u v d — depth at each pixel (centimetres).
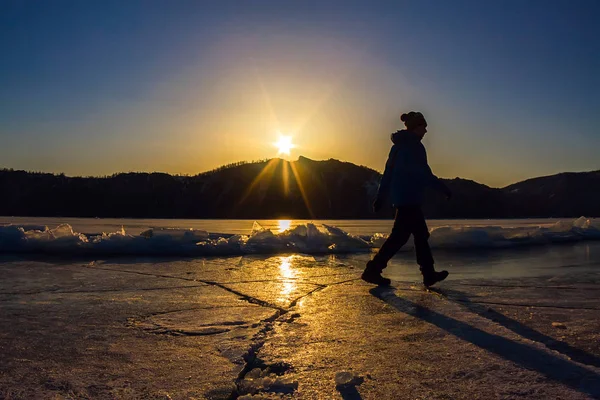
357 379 192
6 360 219
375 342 244
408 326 275
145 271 499
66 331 266
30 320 290
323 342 245
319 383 191
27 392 182
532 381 189
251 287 402
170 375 200
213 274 477
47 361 217
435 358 219
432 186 429
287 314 305
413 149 434
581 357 223
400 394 180
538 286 409
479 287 406
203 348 235
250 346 237
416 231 420
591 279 446
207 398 178
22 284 417
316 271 502
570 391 179
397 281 443
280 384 189
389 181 442
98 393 181
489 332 259
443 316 298
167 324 279
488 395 177
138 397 178
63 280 439
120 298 356
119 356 224
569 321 286
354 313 308
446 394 179
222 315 301
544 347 231
